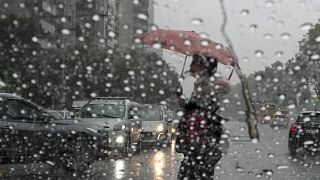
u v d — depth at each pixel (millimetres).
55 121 8234
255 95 7852
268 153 9750
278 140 11609
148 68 11359
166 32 4969
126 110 12328
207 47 4691
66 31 10195
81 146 8305
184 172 4555
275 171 8180
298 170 8398
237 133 9273
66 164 8156
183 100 5059
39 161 7938
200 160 4527
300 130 11633
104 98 13219
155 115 16031
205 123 4516
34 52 17000
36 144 7891
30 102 8125
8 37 16422
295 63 8312
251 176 7551
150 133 15203
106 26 15305
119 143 11172
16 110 7953
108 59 17031
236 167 8148
